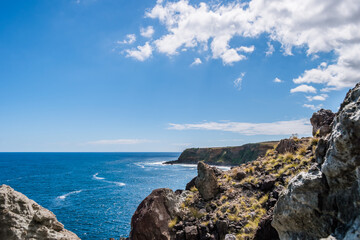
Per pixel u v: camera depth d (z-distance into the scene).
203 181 16.91
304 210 6.79
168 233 14.27
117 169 159.50
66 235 9.43
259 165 18.94
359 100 5.95
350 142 5.70
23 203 9.08
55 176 119.25
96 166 191.38
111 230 37.28
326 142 7.66
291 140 19.31
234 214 13.70
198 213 15.11
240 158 175.12
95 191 73.81
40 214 9.04
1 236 8.25
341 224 5.84
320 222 6.45
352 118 5.67
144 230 14.48
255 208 13.69
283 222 7.71
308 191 6.81
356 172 5.51
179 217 15.24
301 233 7.11
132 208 51.66
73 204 55.78
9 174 128.88
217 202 15.63
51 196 66.19
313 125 19.97
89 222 41.44
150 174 123.06
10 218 8.48
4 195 8.67
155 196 16.02
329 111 19.36
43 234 8.77
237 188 16.61
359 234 4.94
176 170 147.62
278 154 19.61
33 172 140.88
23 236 8.44
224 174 19.47
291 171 14.71
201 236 13.12
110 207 52.53
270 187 14.84
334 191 6.25
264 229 11.08
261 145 166.25
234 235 11.73
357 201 5.41
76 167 181.12
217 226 13.01
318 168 7.17
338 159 5.97
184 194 17.95
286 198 7.49
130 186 83.19
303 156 16.08
